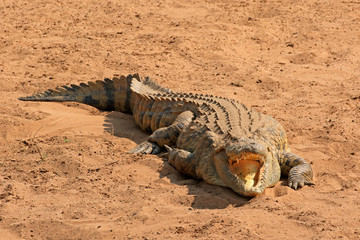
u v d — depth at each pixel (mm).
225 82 52781
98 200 27766
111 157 34531
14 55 58000
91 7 79000
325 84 52469
